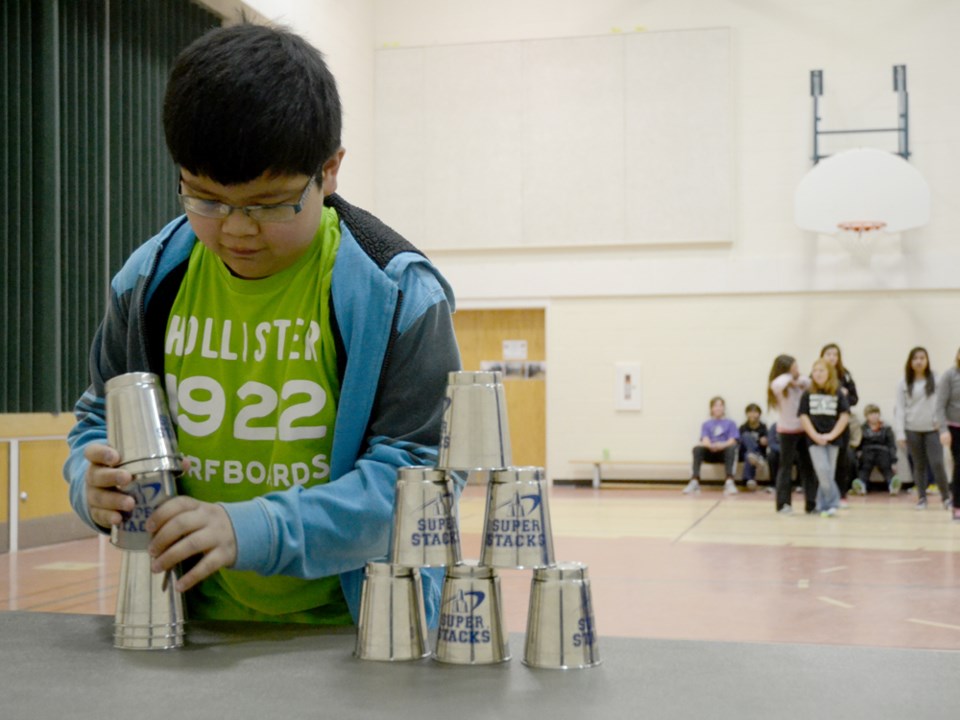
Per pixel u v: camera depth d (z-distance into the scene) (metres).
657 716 0.81
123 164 8.04
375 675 0.95
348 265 1.31
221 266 1.38
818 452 8.82
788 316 12.17
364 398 1.28
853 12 12.09
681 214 12.38
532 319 12.88
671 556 6.21
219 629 1.18
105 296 7.67
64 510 7.20
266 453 1.37
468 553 5.78
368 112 12.86
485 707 0.84
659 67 12.43
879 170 11.66
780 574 5.45
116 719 0.80
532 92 12.70
